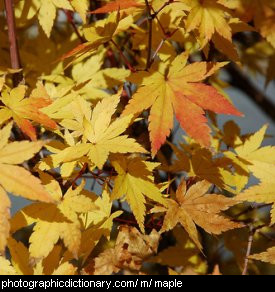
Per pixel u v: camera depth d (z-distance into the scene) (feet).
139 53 2.23
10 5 1.94
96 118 1.82
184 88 1.83
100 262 1.83
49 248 1.67
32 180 1.63
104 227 1.81
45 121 1.79
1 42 2.19
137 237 1.88
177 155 2.01
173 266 2.16
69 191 1.73
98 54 2.12
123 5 1.84
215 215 1.85
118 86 2.13
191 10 1.79
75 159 1.72
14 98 1.82
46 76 2.10
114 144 1.73
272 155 2.05
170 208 1.85
